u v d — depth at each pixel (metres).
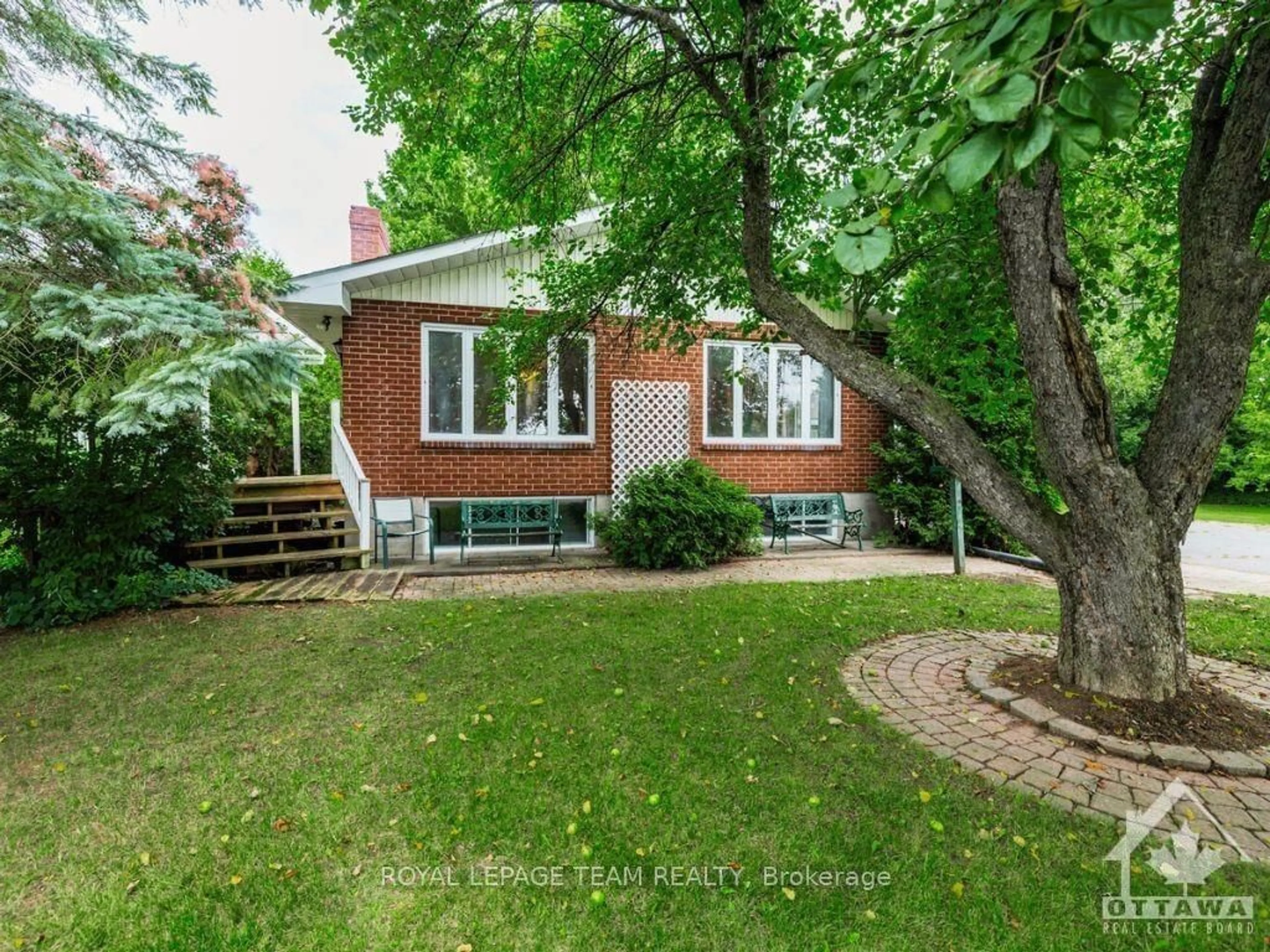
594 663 4.09
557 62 5.10
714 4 4.31
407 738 3.05
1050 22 1.17
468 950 1.79
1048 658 4.02
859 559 8.48
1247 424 13.65
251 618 5.14
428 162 9.48
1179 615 3.34
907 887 2.02
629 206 5.80
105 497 5.21
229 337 3.82
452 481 8.23
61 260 3.94
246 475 9.55
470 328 8.31
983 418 7.85
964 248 4.89
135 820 2.39
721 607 5.59
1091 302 5.48
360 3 3.70
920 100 1.79
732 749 2.94
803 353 4.62
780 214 5.24
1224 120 3.19
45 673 3.92
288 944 1.80
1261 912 1.90
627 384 8.84
